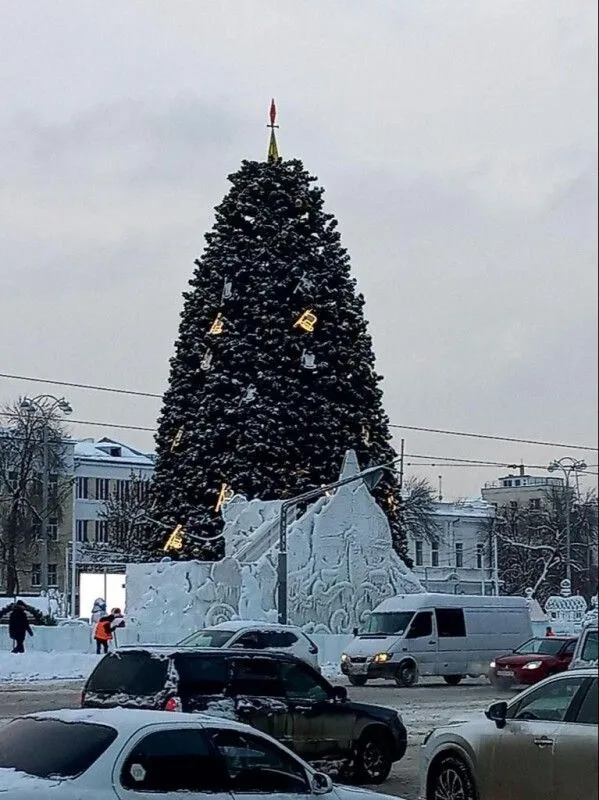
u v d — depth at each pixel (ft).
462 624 126.41
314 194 193.57
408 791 52.39
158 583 151.33
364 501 163.32
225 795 31.07
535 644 119.14
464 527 348.79
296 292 186.19
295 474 177.58
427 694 111.24
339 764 53.26
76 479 325.62
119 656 52.06
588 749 37.14
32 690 108.37
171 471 185.16
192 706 49.49
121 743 30.45
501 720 40.42
